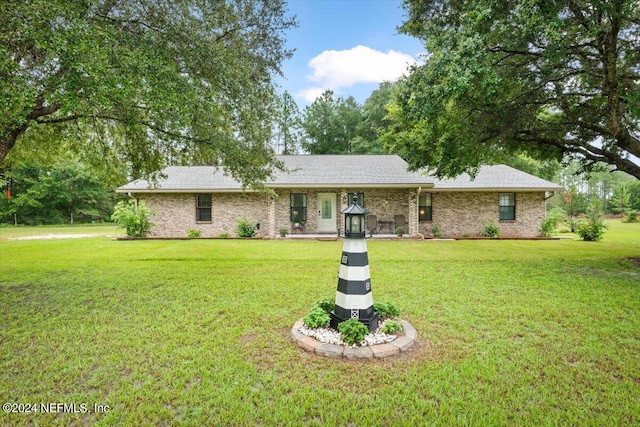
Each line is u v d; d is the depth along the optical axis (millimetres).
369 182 13953
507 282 6199
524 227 15039
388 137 14242
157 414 2357
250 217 14977
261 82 6480
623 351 3312
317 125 32719
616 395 2566
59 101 4082
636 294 5371
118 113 5508
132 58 4266
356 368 2982
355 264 3656
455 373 2889
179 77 4777
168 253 9953
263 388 2684
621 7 5176
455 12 6957
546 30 5230
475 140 8078
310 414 2369
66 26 3846
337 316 3713
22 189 27016
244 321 4168
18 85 3727
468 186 14688
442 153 8445
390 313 4094
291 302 4965
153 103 4473
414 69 7387
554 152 9508
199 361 3115
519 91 7316
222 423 2275
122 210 14344
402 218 14477
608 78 6172
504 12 5703
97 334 3754
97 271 7270
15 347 3418
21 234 17719
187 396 2561
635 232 17625
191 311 4562
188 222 15047
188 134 6840
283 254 9734
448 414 2357
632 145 7086
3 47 3482
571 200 25609
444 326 3992
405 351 3311
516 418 2316
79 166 28203
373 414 2355
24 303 4938
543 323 4090
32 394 2604
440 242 12766
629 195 33719
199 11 5520
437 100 6398
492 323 4086
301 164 16547
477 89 6477
